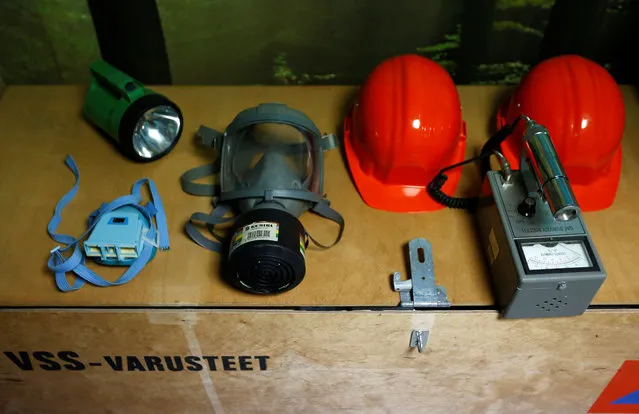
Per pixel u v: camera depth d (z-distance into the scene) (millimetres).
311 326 1079
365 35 1533
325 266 1109
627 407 1317
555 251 983
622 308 1045
